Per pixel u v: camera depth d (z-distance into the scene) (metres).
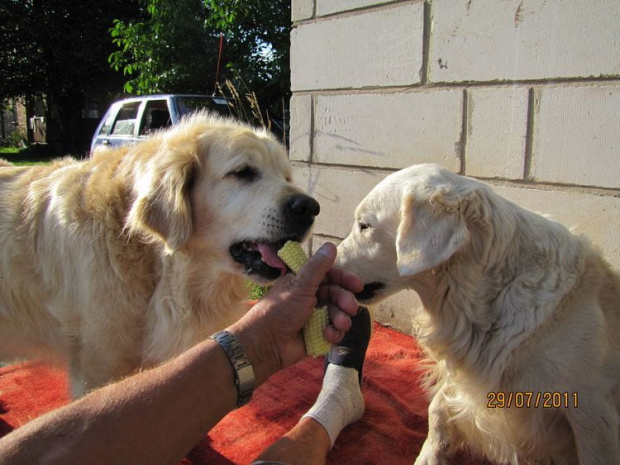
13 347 0.93
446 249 0.70
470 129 1.20
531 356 0.71
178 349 0.88
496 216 0.74
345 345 0.96
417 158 1.31
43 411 1.02
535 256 0.74
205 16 4.28
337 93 1.49
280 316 0.57
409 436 0.91
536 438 0.75
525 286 0.72
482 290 0.74
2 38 7.12
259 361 0.55
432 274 0.77
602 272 0.77
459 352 0.77
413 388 1.07
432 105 1.26
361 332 0.98
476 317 0.75
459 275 0.74
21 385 1.11
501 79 1.13
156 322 0.87
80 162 0.98
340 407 0.88
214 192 0.86
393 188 0.80
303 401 1.03
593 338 0.70
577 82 1.02
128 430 0.45
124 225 0.84
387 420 0.95
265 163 0.90
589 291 0.73
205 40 4.22
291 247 0.71
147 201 0.82
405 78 1.32
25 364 1.00
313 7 1.52
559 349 0.69
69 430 0.44
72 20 7.41
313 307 0.58
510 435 0.77
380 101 1.37
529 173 1.11
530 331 0.70
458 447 0.86
